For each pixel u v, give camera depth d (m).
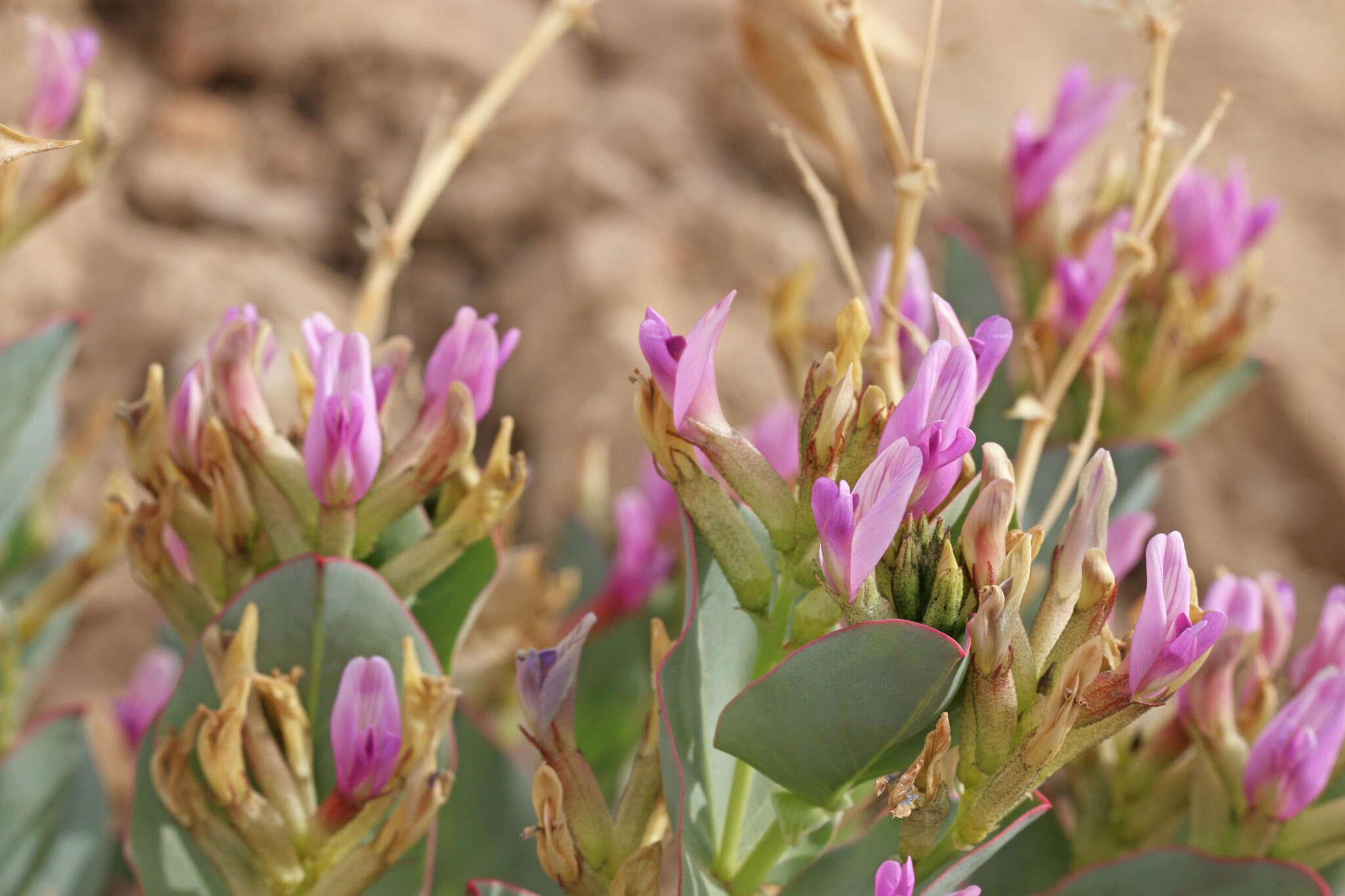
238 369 0.27
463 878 0.30
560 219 0.70
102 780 0.33
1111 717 0.25
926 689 0.25
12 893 0.32
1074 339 0.30
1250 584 0.28
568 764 0.27
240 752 0.27
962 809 0.26
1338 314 0.69
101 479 0.61
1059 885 0.29
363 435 0.27
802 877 0.27
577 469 0.41
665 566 0.35
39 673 0.36
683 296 0.66
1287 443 0.67
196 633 0.28
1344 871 0.29
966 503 0.26
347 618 0.28
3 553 0.37
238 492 0.28
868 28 0.30
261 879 0.27
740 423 0.60
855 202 0.68
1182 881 0.28
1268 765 0.28
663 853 0.26
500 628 0.34
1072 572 0.26
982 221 0.69
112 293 0.67
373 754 0.27
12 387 0.32
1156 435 0.33
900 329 0.30
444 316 0.70
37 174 0.43
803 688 0.25
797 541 0.26
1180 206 0.32
